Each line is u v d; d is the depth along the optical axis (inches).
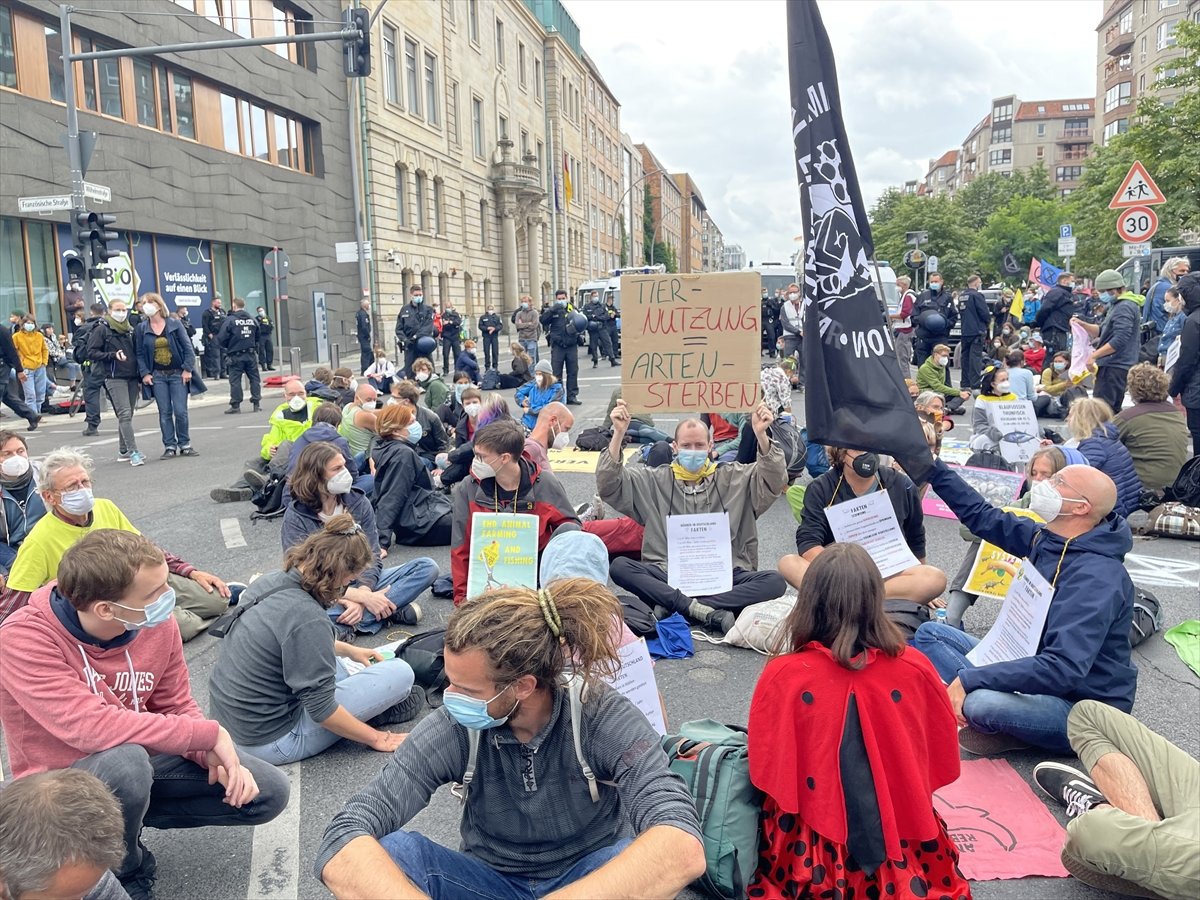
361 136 1320.1
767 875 109.6
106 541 115.1
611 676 91.3
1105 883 116.0
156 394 470.9
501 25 1939.0
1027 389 408.5
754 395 209.2
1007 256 984.9
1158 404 299.1
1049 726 142.6
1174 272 508.1
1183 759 120.4
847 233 148.6
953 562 270.2
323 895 121.9
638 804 86.7
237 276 1098.1
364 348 939.3
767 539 299.1
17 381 619.2
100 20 869.2
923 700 106.1
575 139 2591.0
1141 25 2842.0
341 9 1300.4
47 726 112.3
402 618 218.5
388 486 292.4
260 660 146.9
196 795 122.3
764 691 107.1
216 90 1051.9
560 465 428.5
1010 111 4741.6
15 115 775.7
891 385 148.5
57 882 79.3
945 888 104.3
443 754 91.1
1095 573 138.9
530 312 943.7
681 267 5659.5
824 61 147.9
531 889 93.4
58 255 842.2
